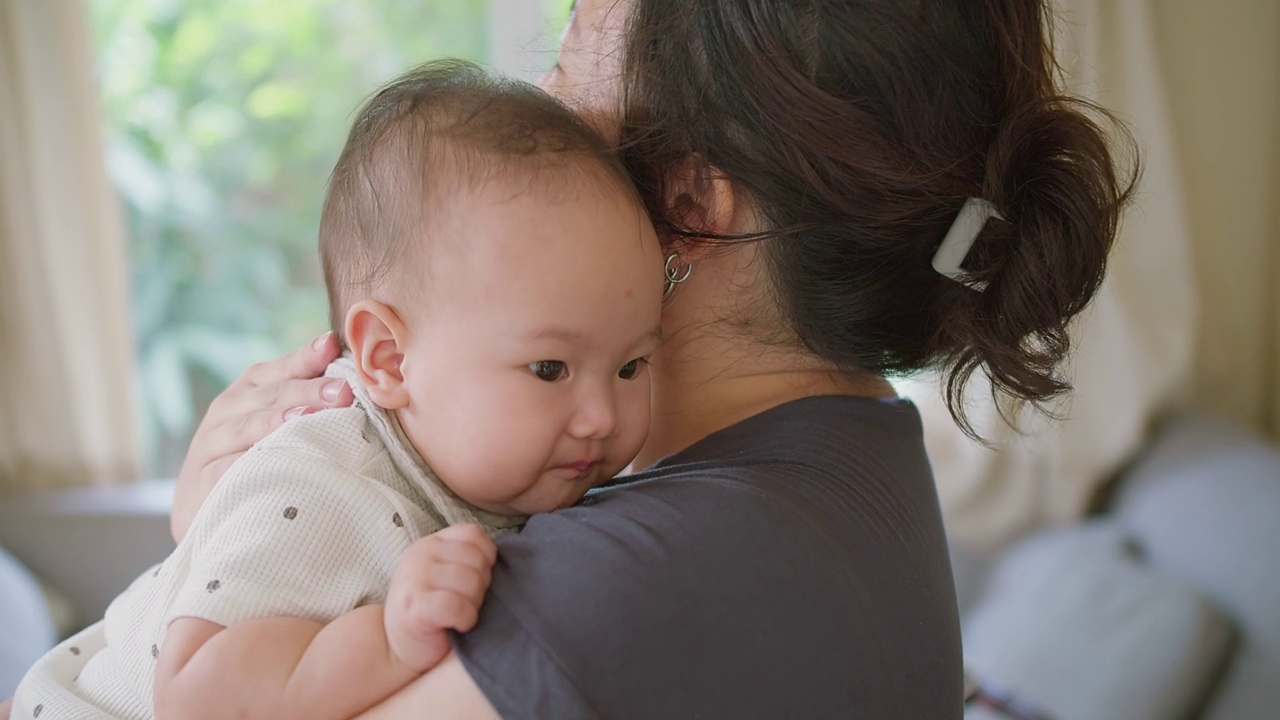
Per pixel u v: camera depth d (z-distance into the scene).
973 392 0.97
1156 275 2.28
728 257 0.76
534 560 0.62
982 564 2.35
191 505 0.83
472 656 0.58
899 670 0.66
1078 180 0.71
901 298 0.73
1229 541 1.94
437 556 0.61
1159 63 2.28
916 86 0.68
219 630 0.65
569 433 0.74
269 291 2.75
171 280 2.70
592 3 0.80
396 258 0.75
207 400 2.76
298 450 0.72
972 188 0.71
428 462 0.76
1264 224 2.42
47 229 2.39
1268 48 2.35
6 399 2.44
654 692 0.57
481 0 2.64
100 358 2.48
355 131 0.81
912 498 0.74
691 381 0.81
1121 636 1.93
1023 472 2.31
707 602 0.59
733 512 0.63
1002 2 0.71
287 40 2.63
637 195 0.74
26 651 2.02
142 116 2.61
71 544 2.29
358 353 0.76
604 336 0.73
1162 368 2.29
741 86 0.68
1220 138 2.39
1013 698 1.95
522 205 0.71
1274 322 2.46
